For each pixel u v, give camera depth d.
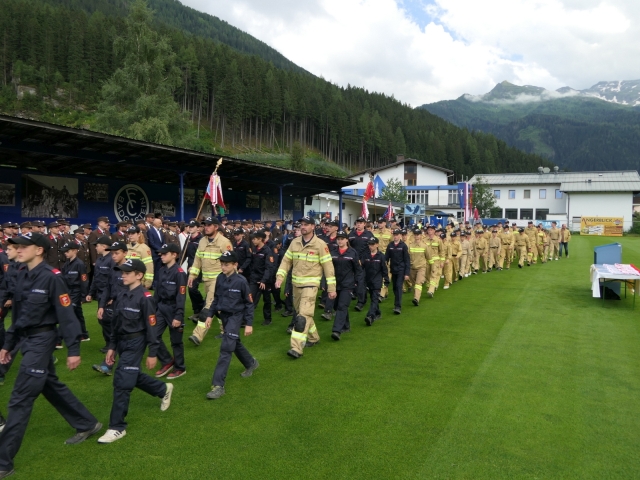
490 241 19.36
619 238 49.09
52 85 86.19
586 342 7.93
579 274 17.72
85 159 16.88
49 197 18.84
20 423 3.88
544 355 7.17
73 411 4.34
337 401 5.35
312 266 7.48
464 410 5.10
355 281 8.71
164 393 5.01
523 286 14.69
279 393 5.60
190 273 8.37
